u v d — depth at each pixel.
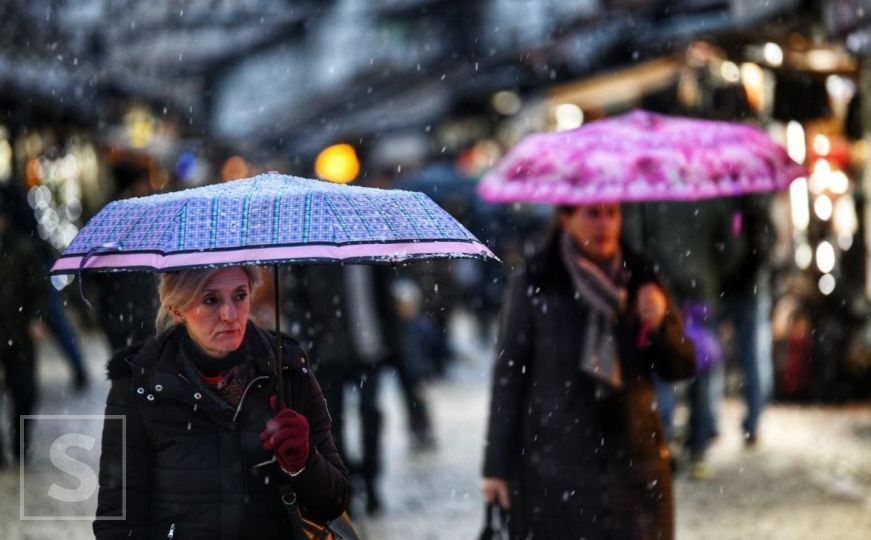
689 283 26.84
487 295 60.56
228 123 100.31
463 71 55.91
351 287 25.31
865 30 24.81
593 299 14.89
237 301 11.09
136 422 11.08
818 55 32.12
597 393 14.77
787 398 35.22
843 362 34.94
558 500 14.79
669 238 26.86
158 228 10.47
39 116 52.78
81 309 55.25
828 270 35.34
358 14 89.94
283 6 94.75
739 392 36.59
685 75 31.45
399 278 35.81
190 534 10.98
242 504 11.04
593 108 28.95
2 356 29.91
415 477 28.75
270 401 11.22
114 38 67.62
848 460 27.88
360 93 68.88
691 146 16.84
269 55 99.19
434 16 77.50
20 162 47.31
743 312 29.34
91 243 10.68
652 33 34.09
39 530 23.05
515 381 15.20
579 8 45.78
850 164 34.97
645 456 14.89
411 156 83.06
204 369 11.16
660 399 27.14
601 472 14.73
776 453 29.11
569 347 14.95
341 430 25.39
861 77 33.09
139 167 62.50
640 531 14.64
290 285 25.31
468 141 80.12
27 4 47.88
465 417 37.84
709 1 32.41
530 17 56.47
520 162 17.03
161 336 11.24
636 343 15.03
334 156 65.12
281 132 75.25
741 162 16.89
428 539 22.83
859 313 35.12
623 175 16.09
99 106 58.84
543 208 58.47
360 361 25.19
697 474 26.92
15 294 29.69
